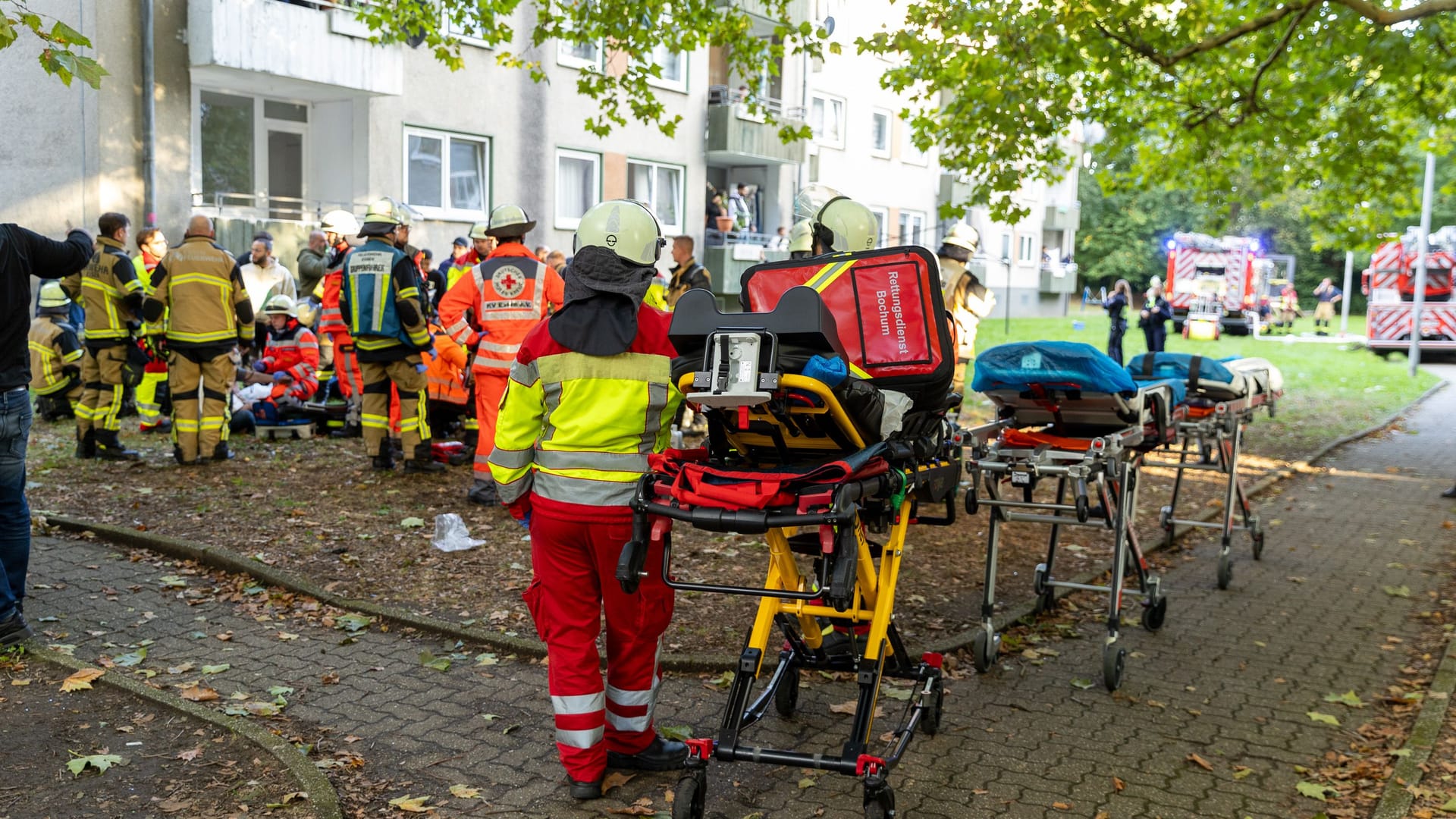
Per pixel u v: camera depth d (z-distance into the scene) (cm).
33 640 520
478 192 2034
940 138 1112
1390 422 1658
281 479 910
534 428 390
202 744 423
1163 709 505
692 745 371
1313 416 1714
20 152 1511
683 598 631
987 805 404
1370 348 2895
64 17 1494
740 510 346
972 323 859
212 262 938
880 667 393
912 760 441
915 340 397
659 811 391
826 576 358
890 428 373
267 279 1266
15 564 528
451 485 907
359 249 926
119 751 416
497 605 608
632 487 379
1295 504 1022
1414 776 429
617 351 371
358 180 1845
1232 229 5703
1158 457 1244
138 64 1570
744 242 2594
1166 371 717
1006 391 565
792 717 478
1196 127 1175
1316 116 1138
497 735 448
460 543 718
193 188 1692
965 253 863
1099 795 414
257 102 1797
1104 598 690
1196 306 3684
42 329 1156
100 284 934
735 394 333
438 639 559
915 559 755
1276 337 3712
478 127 2000
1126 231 5834
